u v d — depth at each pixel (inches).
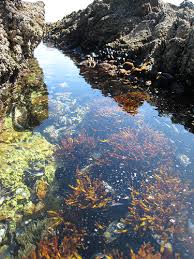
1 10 49.2
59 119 36.8
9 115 35.9
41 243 20.0
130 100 43.6
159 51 50.6
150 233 21.3
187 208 23.7
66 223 21.8
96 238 20.7
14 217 21.9
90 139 32.8
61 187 25.4
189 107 41.5
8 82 43.8
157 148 31.6
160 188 25.9
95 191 25.1
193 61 44.0
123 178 27.0
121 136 33.7
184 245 20.4
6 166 26.8
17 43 50.4
